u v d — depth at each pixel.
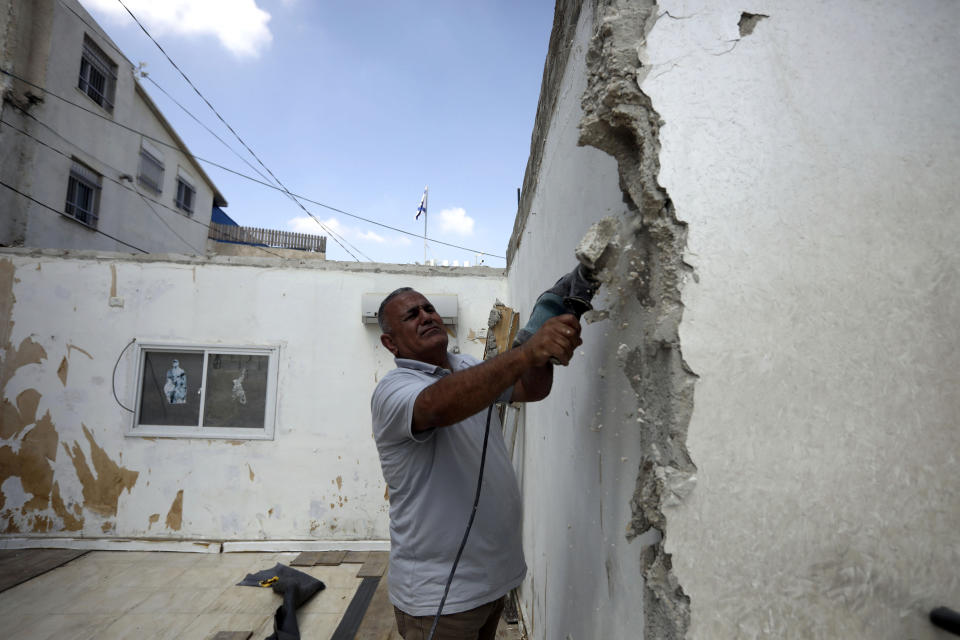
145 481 4.93
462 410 1.20
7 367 4.87
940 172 0.94
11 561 4.43
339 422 5.13
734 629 0.84
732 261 0.90
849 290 0.91
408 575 1.59
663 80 0.95
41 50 6.99
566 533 1.85
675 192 0.91
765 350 0.89
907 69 0.96
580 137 1.05
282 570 4.25
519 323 3.72
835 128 0.94
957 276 0.92
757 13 0.97
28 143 6.77
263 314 5.19
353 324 5.25
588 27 1.69
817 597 0.85
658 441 0.93
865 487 0.87
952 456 0.88
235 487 5.00
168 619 3.50
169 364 5.11
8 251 4.95
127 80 9.22
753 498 0.86
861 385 0.89
